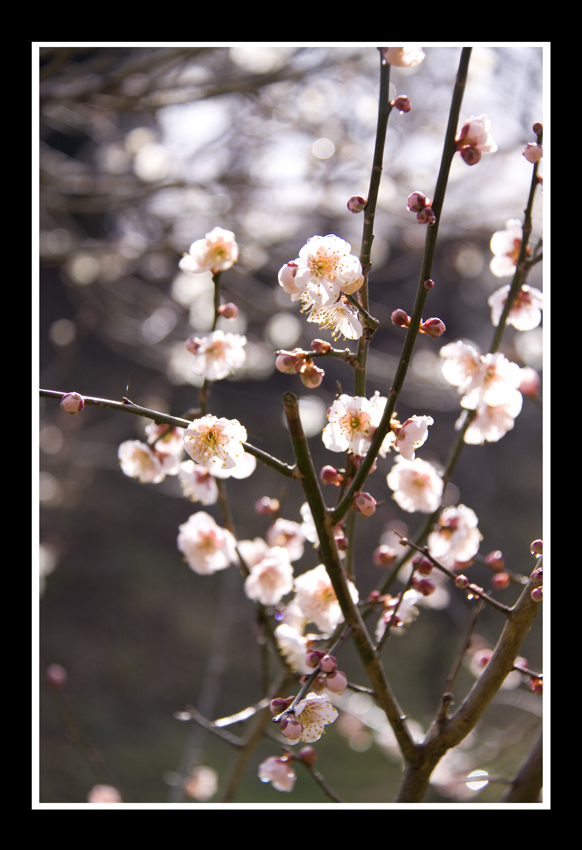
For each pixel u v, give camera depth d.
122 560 8.77
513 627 1.18
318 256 1.03
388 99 1.09
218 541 1.63
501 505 7.70
